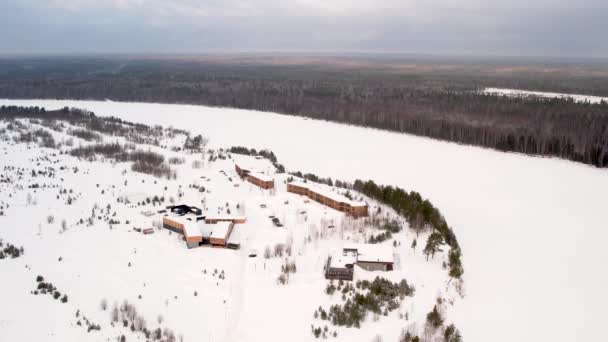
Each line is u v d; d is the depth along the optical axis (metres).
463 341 58.38
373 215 98.06
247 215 99.56
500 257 84.94
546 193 125.62
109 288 66.25
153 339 55.28
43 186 114.88
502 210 111.44
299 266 75.94
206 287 69.25
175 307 63.16
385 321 60.97
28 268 70.56
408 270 74.44
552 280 76.25
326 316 61.66
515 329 61.88
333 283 70.06
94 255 77.25
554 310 67.12
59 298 61.81
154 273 72.25
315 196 110.31
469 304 67.38
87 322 56.75
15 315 56.66
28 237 83.94
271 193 115.81
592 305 68.69
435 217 93.56
